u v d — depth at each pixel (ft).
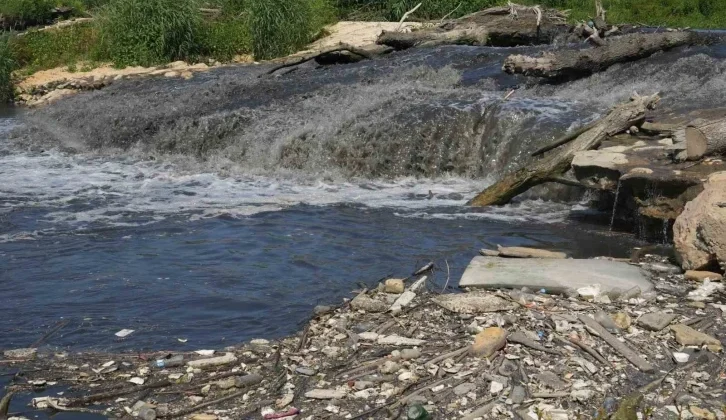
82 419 17.89
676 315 21.86
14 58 84.79
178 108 54.54
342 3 96.53
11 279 27.04
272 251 29.25
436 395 18.17
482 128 42.34
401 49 66.13
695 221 25.35
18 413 18.20
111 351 21.33
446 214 33.94
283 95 54.34
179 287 25.86
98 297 25.20
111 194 39.47
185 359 20.62
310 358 20.39
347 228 31.99
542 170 33.71
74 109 59.72
